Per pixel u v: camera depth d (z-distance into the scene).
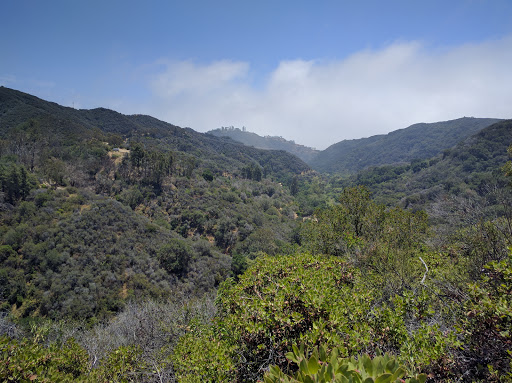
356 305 3.28
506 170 7.74
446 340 2.50
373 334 2.88
